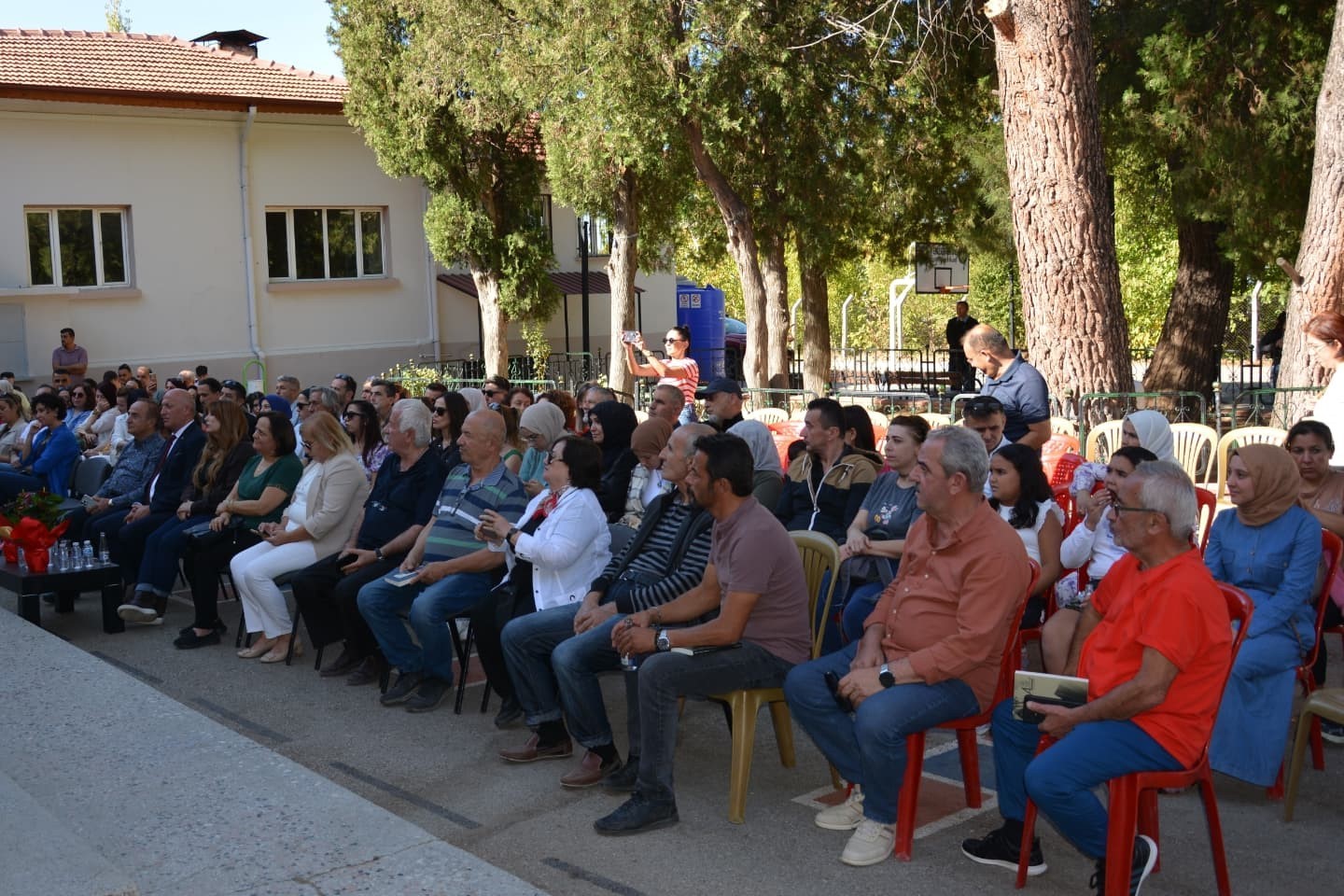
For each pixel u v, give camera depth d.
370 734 6.25
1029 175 11.55
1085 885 4.38
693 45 16.33
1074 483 6.11
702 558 5.38
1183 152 17.14
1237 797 5.12
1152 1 16.80
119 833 4.45
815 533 5.68
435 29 19.55
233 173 21.80
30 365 19.72
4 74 19.17
